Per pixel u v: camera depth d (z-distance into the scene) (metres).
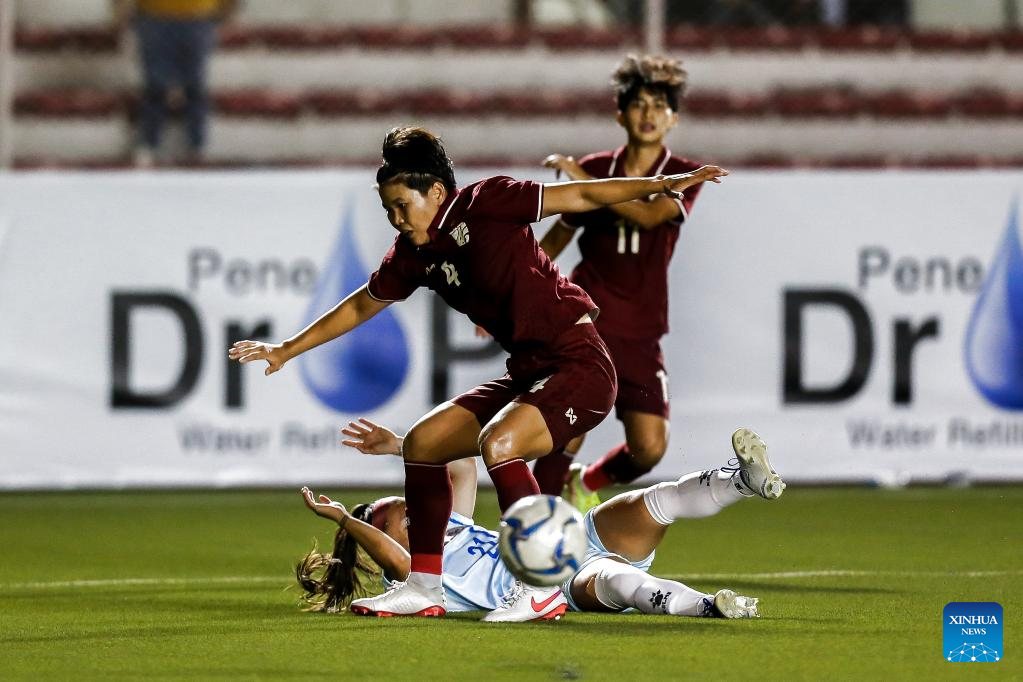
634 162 23.61
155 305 33.75
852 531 28.95
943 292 34.88
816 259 34.62
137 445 33.81
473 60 47.41
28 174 33.50
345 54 47.09
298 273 34.00
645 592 17.75
